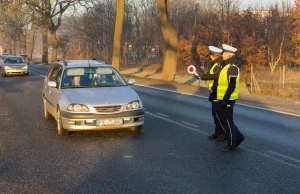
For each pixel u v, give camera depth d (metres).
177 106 12.53
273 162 6.07
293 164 5.97
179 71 32.44
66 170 5.58
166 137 7.81
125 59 52.34
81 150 6.72
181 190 4.78
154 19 47.56
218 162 6.04
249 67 26.55
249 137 7.95
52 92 8.78
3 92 16.48
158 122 9.52
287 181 5.16
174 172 5.50
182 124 9.25
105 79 8.70
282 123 9.62
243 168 5.73
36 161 6.04
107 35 50.28
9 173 5.45
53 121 9.55
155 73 35.56
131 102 7.72
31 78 25.61
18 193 4.68
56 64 9.95
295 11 27.17
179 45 32.38
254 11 32.19
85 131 8.27
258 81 20.27
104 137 7.75
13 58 28.56
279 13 28.70
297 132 8.49
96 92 7.95
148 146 7.04
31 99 13.97
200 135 8.02
